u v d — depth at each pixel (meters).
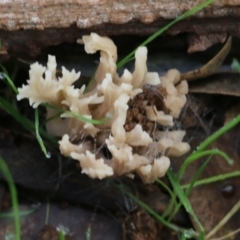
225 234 0.40
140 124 0.38
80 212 0.40
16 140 0.40
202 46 0.38
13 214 0.39
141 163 0.37
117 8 0.37
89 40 0.37
